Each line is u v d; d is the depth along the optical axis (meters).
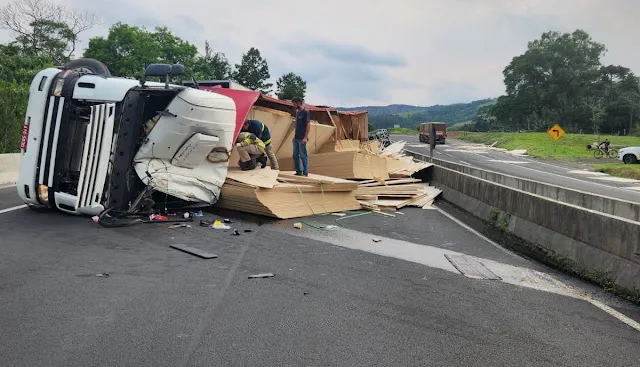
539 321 4.96
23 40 49.09
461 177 14.45
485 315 5.07
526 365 3.93
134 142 8.92
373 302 5.32
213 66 86.19
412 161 22.70
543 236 8.24
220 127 9.60
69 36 50.97
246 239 8.21
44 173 9.27
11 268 5.95
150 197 9.35
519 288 6.17
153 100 9.59
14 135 19.91
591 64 100.12
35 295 5.04
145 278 5.79
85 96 9.23
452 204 14.85
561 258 7.38
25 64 40.56
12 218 9.04
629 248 6.09
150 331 4.25
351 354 3.97
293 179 11.56
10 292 5.09
